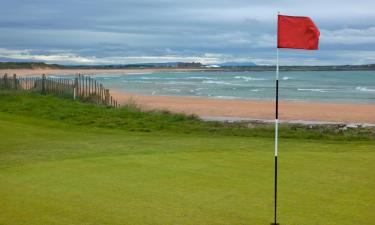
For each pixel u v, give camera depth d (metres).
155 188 9.07
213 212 7.57
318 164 11.66
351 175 10.35
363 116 34.97
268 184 9.46
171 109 39.47
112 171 10.70
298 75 156.88
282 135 19.03
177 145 15.21
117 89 72.19
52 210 7.63
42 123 21.95
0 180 9.79
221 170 10.81
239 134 19.53
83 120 22.94
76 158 12.54
